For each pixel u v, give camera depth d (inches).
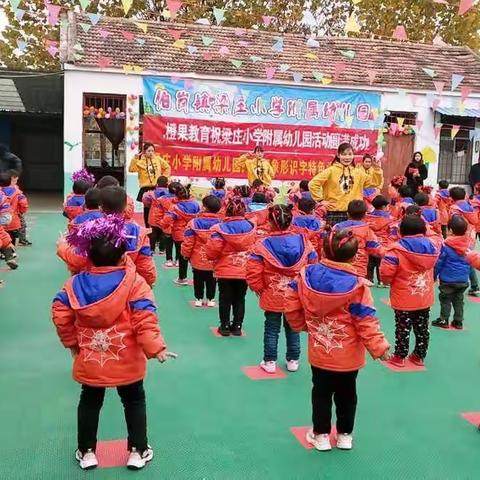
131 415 123.3
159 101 506.0
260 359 192.4
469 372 187.8
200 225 243.9
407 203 306.2
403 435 144.1
